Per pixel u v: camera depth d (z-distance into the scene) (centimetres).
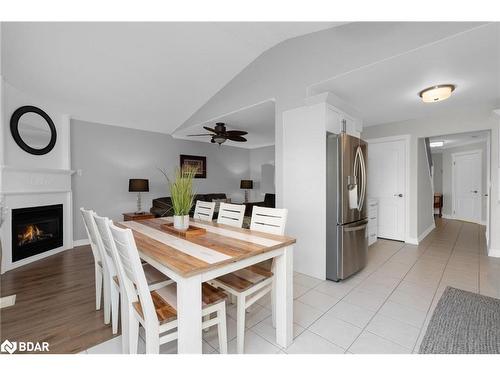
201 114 482
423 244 428
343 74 260
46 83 337
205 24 296
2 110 299
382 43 232
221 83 422
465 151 666
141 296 119
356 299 228
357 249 288
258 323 191
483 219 617
